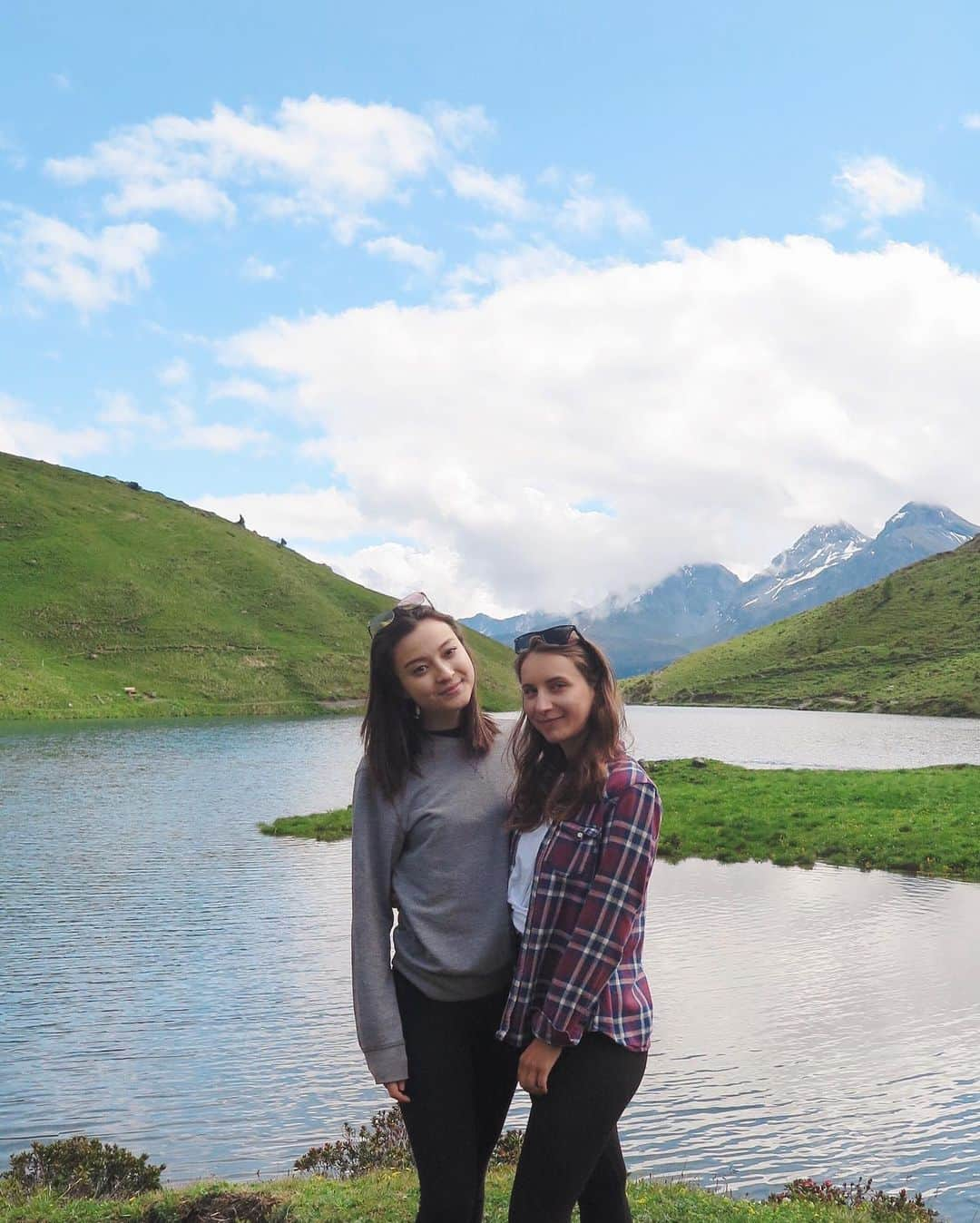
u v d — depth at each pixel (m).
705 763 50.56
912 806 35.88
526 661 4.72
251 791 48.81
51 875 28.27
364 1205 8.03
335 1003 16.89
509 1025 4.52
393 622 4.90
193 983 18.08
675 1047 14.37
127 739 83.00
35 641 138.62
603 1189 4.78
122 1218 8.10
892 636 195.25
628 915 4.39
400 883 4.86
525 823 4.72
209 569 177.12
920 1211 9.28
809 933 20.91
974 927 21.34
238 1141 11.49
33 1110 12.45
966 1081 13.04
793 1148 11.15
